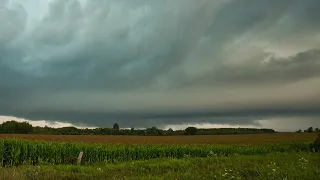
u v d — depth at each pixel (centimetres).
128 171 1683
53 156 2961
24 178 1283
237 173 1260
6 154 2691
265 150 4559
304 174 1069
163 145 4125
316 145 4400
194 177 1190
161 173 1605
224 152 4181
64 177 1441
